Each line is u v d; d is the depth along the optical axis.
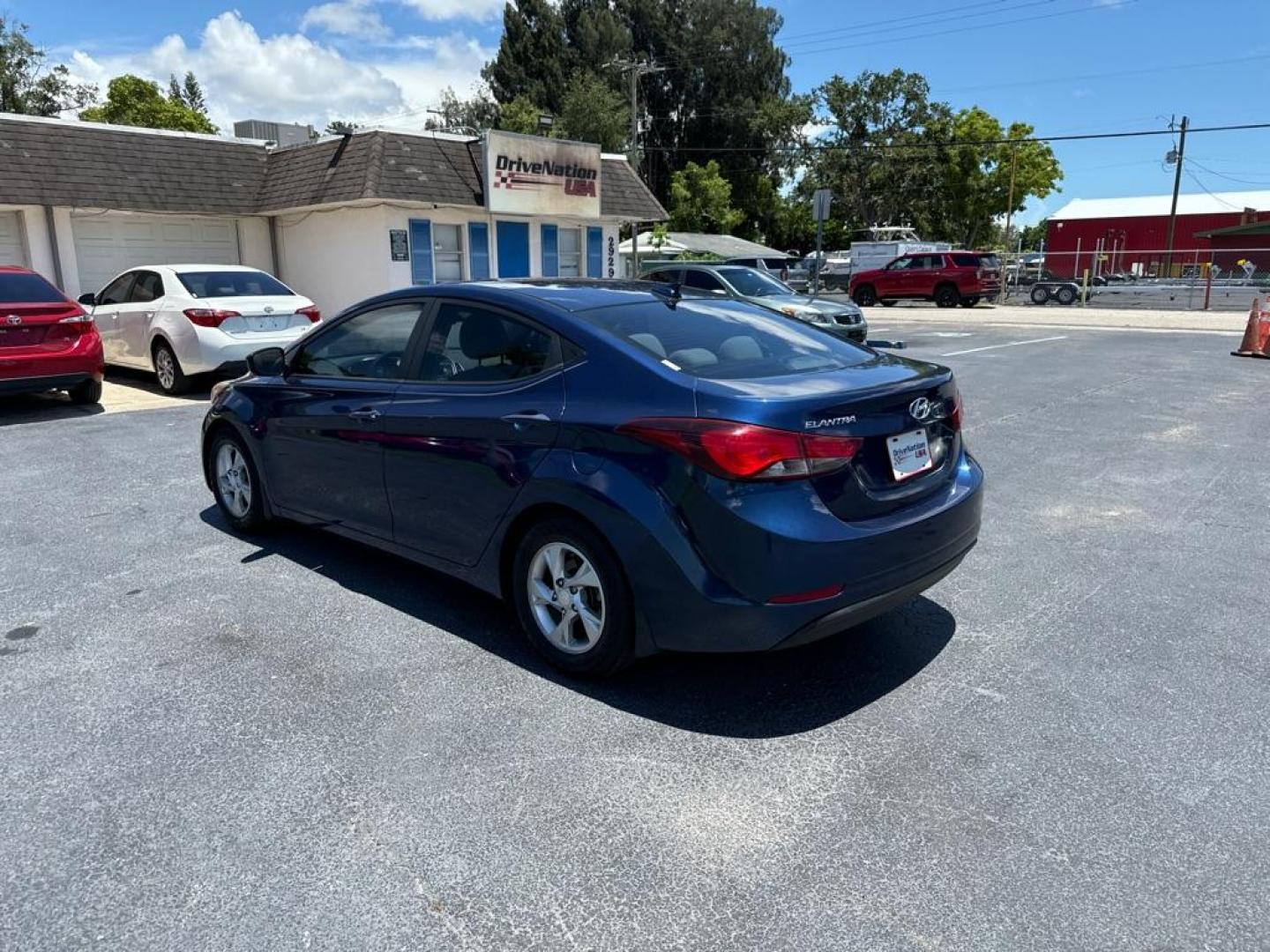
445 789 2.87
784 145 59.41
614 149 47.75
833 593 3.12
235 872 2.48
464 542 3.90
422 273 15.98
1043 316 25.12
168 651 3.85
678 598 3.15
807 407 3.08
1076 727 3.24
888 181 57.22
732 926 2.28
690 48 57.78
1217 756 3.05
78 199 13.73
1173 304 30.03
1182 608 4.32
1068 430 8.48
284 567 4.87
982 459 7.33
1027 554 5.09
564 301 3.85
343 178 15.12
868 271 30.78
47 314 9.04
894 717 3.33
